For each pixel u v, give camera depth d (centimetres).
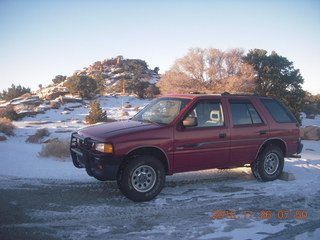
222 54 2900
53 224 429
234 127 632
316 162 995
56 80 7875
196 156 589
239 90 2644
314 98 4959
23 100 4106
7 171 738
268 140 682
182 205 528
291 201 564
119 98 4922
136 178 529
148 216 474
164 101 655
